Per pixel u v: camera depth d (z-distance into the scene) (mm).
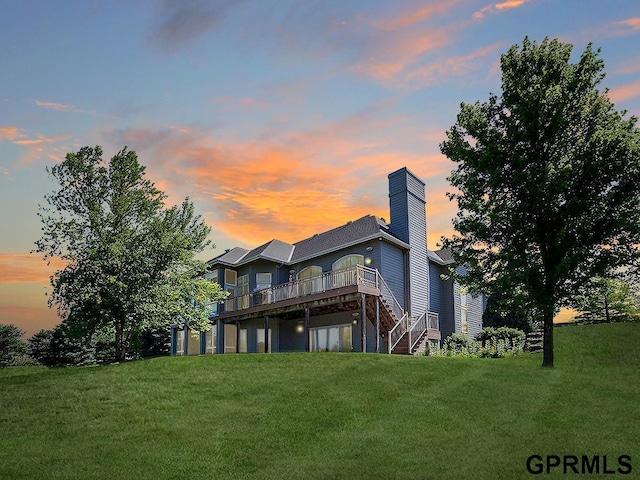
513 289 15352
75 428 9906
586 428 8609
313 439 8758
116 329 19516
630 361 16781
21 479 7434
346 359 15453
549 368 14367
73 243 18594
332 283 22172
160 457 8164
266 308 25297
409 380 12664
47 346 50719
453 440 8312
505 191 16016
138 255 19031
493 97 16969
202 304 22516
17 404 11820
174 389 12422
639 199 13977
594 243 14523
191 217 21891
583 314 33875
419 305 25438
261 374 13734
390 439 8523
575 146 15195
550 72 15773
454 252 16781
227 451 8344
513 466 7133
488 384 12086
